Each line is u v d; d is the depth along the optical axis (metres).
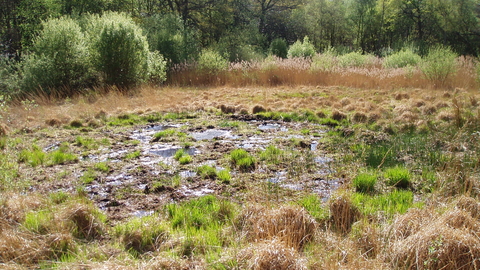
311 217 3.34
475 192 3.86
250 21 31.05
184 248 3.03
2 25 17.06
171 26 19.67
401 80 13.55
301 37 35.78
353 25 34.00
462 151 5.47
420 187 4.41
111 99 10.41
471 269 2.53
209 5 27.11
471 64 14.20
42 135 7.13
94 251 2.97
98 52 12.38
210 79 15.55
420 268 2.59
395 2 31.44
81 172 5.12
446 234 2.68
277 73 15.35
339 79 14.59
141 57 12.97
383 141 6.38
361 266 2.66
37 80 11.22
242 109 9.34
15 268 2.66
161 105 10.16
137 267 2.74
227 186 4.56
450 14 29.86
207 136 7.18
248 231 3.21
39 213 3.57
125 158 5.77
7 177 4.32
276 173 5.01
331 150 5.97
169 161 5.58
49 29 12.16
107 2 21.66
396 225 3.09
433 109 8.47
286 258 2.61
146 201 4.16
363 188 4.32
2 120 7.61
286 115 8.63
